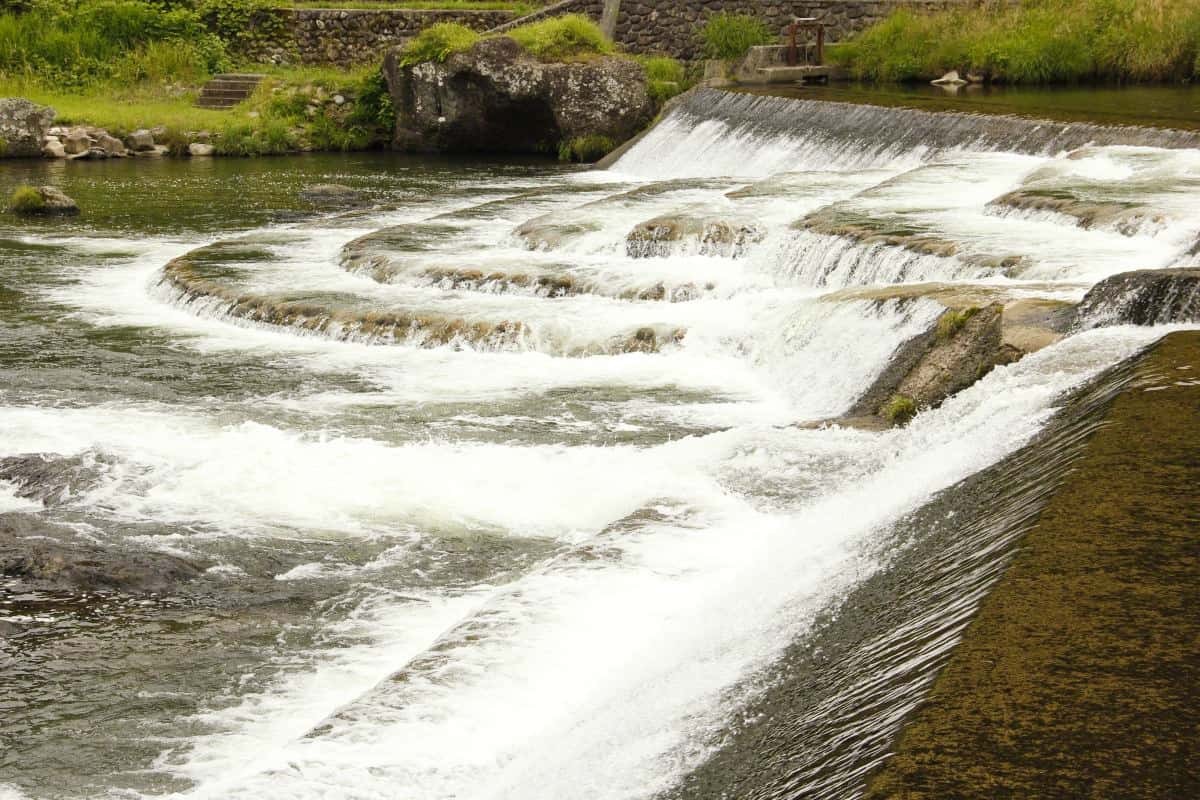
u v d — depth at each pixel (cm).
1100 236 1403
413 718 645
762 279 1543
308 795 582
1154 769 389
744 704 536
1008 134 2033
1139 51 2817
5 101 3048
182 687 745
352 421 1198
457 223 2009
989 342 1046
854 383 1165
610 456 1069
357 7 3659
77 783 654
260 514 980
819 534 778
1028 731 414
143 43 3591
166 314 1656
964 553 597
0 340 1524
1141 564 525
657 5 3269
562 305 1506
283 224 2280
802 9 3198
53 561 878
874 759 417
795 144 2400
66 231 2217
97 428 1195
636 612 738
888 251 1416
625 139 3056
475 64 3084
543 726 631
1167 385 730
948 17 3069
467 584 870
